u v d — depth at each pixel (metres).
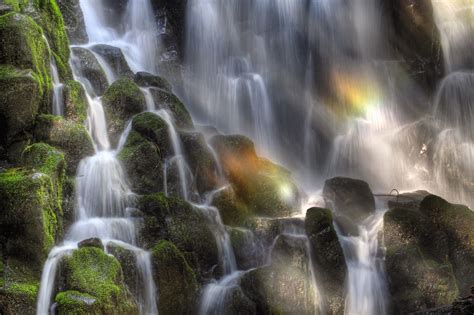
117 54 13.59
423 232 11.46
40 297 8.04
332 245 10.55
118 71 13.47
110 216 10.04
